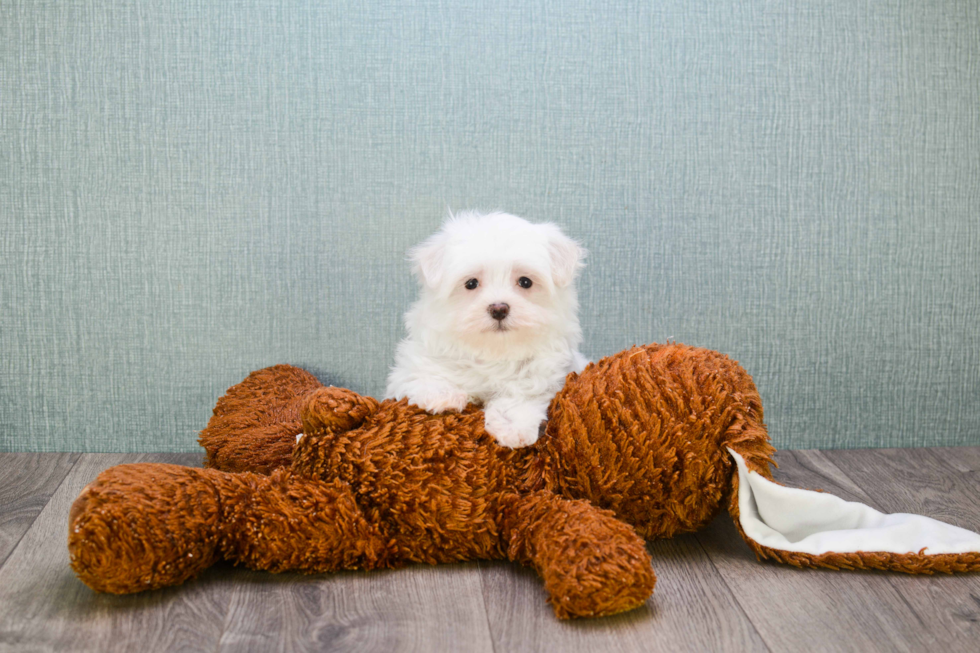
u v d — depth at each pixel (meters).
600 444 1.47
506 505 1.47
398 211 2.19
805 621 1.31
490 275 1.56
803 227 2.25
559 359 1.62
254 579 1.43
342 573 1.46
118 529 1.27
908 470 2.13
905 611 1.34
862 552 1.46
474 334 1.53
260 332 2.22
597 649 1.21
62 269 2.17
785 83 2.21
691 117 2.20
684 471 1.49
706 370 1.53
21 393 2.21
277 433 1.89
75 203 2.15
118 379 2.22
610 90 2.19
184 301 2.20
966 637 1.26
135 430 2.24
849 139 2.23
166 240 2.17
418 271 1.71
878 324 2.29
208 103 2.13
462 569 1.48
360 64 2.14
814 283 2.27
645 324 2.26
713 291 2.26
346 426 1.49
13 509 1.78
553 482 1.49
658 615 1.32
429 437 1.47
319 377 2.24
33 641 1.21
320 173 2.17
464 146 2.18
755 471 1.50
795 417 2.30
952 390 2.30
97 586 1.30
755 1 2.18
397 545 1.47
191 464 2.13
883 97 2.23
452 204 2.20
